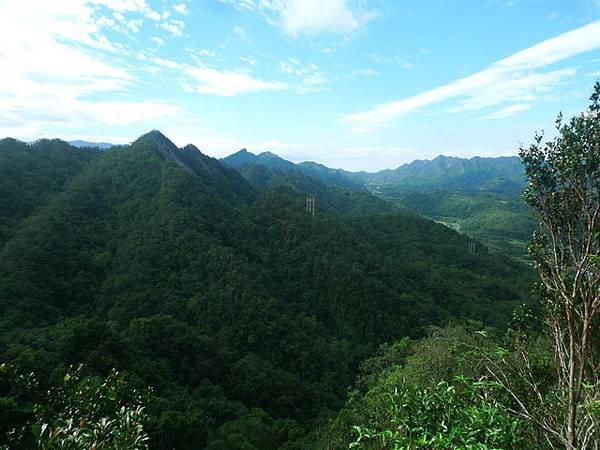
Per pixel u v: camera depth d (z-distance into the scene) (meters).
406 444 3.81
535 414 4.71
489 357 5.55
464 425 3.96
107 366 22.17
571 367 4.35
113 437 3.77
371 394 17.50
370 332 43.34
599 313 4.54
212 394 27.00
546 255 5.12
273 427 24.58
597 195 4.46
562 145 4.70
